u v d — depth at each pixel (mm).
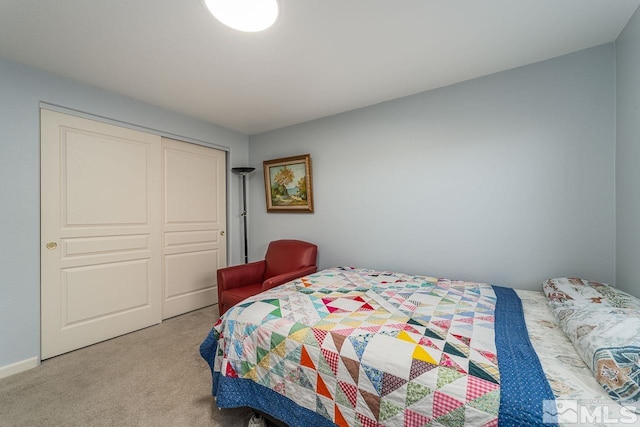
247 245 3367
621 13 1355
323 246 2844
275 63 1801
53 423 1333
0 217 1715
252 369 1244
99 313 2205
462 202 2072
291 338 1168
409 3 1271
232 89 2188
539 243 1812
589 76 1656
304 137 2969
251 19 1371
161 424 1330
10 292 1754
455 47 1636
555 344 1039
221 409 1435
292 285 1865
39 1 1226
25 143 1807
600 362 781
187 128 2793
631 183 1410
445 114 2135
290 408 1118
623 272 1500
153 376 1727
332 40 1555
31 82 1825
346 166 2666
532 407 729
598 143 1640
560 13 1351
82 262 2113
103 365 1853
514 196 1885
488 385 802
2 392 1567
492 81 1946
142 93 2256
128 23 1394
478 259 2018
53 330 1958
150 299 2543
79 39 1527
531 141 1825
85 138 2115
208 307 3072
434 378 861
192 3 1255
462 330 1135
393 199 2391
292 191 3021
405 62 1797
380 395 932
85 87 2078
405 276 2135
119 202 2326
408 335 1085
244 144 3428
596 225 1651
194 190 2967
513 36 1534
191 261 2941
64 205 2016
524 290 1791
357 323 1208
